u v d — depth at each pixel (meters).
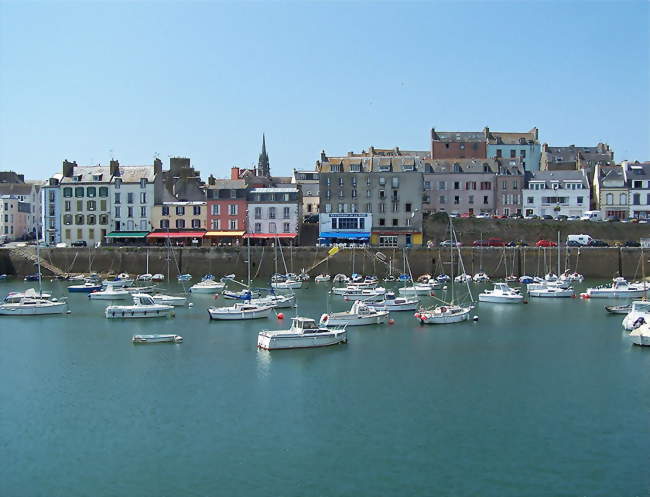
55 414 45.62
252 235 126.62
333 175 129.88
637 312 72.56
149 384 51.72
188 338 66.62
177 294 98.12
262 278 118.50
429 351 61.62
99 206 131.38
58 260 121.25
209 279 111.62
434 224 131.25
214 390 50.28
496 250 118.12
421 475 36.91
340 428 43.06
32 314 79.50
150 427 43.41
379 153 169.38
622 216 141.25
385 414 45.38
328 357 59.44
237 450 40.03
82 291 101.00
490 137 165.50
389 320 76.25
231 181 132.50
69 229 132.50
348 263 118.06
